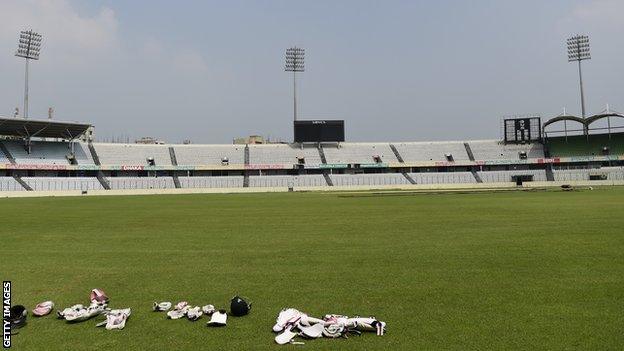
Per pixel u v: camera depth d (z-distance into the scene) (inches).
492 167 3447.3
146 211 1191.6
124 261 471.5
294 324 261.7
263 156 3565.5
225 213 1091.3
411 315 280.7
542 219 808.9
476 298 313.9
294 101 3629.4
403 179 3371.1
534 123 3508.9
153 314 293.4
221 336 252.2
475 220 816.9
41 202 1750.7
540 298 310.0
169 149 3481.8
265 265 440.1
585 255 457.7
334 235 645.9
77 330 265.4
